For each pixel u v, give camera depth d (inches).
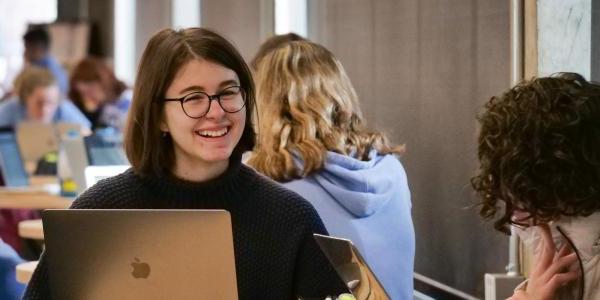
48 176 338.6
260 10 279.1
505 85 150.9
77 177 255.4
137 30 462.6
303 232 111.5
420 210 181.2
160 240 96.6
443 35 170.4
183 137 106.7
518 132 90.9
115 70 510.9
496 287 143.6
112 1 526.6
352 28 213.2
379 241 145.6
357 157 148.2
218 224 94.9
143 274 98.0
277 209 111.8
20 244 271.0
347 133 148.9
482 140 94.2
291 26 256.1
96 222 98.1
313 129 144.8
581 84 92.9
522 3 142.1
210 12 341.1
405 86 185.9
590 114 90.2
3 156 313.0
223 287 96.3
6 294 195.5
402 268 147.8
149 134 108.7
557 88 91.6
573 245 95.4
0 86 585.0
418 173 181.3
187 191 110.3
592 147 89.7
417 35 180.2
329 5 228.8
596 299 95.5
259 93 148.6
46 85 407.5
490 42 155.1
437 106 173.0
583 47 138.8
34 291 108.3
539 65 138.9
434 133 174.2
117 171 148.7
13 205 260.7
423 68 178.2
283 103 146.9
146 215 96.5
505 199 92.5
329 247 96.0
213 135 106.3
